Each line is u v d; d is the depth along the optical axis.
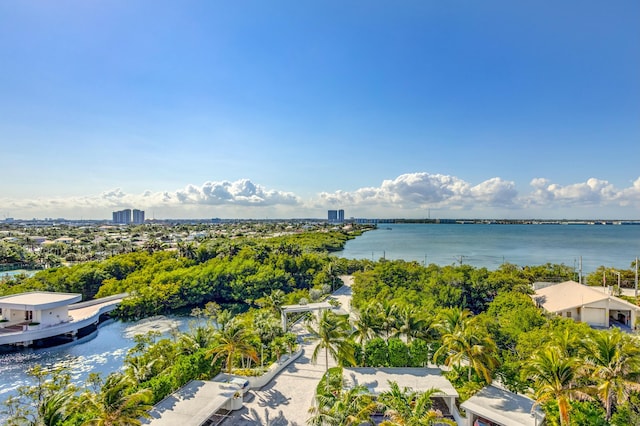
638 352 25.75
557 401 25.17
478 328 36.41
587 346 28.27
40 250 159.25
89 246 171.25
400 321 43.34
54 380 29.02
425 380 32.84
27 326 56.34
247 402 33.75
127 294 82.56
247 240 137.50
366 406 24.80
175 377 32.34
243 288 88.06
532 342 34.34
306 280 99.75
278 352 43.12
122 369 48.22
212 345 38.00
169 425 25.61
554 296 60.50
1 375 46.41
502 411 27.52
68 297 62.84
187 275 88.31
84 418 24.23
